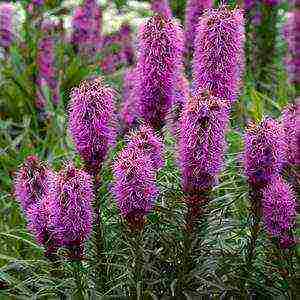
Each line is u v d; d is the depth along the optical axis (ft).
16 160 4.35
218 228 3.03
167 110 3.13
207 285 3.12
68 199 2.77
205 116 2.73
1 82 5.08
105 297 3.04
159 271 3.13
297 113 2.96
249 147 2.88
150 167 2.79
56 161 4.31
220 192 3.51
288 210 2.91
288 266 3.04
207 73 2.96
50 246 3.03
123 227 3.03
